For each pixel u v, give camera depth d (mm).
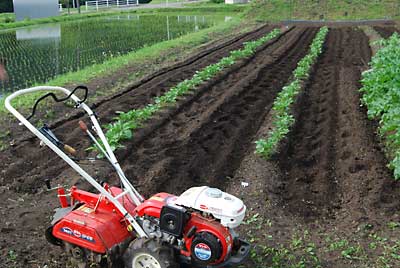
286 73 16094
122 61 17859
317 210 7098
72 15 46281
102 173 7891
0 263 5582
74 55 21938
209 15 45375
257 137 9914
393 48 15086
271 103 12445
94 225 5051
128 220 5055
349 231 6422
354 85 14016
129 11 50344
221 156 8875
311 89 14031
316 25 32250
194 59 18406
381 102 10727
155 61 18094
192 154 8852
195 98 12562
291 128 10320
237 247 5086
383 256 5793
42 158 8641
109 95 12758
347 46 21891
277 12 37844
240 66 17109
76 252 5266
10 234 6223
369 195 7324
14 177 7977
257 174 8031
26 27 36500
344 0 38219
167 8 50625
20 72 17984
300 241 6082
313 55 18234
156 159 8539
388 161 8641
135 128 9844
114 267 5227
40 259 5688
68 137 9453
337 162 8852
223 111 11445
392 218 6707
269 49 21391
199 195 4898
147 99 12383
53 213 6754
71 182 7625
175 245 4914
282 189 7715
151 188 7480
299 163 8797
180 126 10352
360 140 9555
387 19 33688
